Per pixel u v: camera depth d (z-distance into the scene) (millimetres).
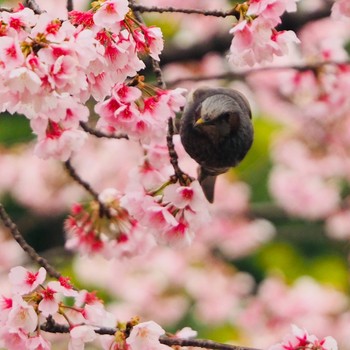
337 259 17859
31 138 15625
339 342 14688
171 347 6473
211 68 13516
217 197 15906
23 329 6000
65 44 5566
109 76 5949
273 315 14734
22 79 5516
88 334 6086
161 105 6426
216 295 15711
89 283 15484
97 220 7961
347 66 9914
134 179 7156
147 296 15484
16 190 15906
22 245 6758
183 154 8328
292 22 12234
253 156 16203
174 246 6629
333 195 16094
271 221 17953
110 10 5738
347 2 7156
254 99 14812
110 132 7480
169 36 14492
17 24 5660
